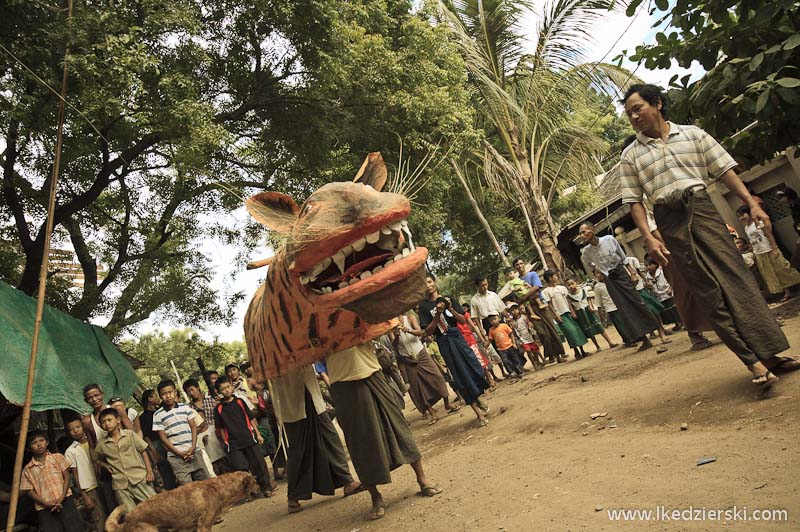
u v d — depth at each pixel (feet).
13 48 31.48
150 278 57.00
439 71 51.80
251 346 19.27
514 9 66.74
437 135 50.21
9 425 32.68
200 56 37.91
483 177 84.58
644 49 21.30
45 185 44.57
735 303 16.35
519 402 29.25
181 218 52.70
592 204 96.32
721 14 19.33
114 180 45.80
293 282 15.44
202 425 32.07
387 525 16.25
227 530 22.62
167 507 18.62
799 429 13.52
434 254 100.78
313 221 13.75
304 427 20.15
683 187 16.98
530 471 16.84
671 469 13.58
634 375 25.71
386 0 53.93
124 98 33.47
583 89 66.80
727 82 19.72
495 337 42.55
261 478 28.37
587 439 18.38
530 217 71.36
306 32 42.60
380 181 16.97
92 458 26.73
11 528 13.91
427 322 28.48
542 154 76.43
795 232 40.52
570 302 43.62
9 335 26.23
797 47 19.13
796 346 20.61
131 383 37.96
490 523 13.65
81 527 25.52
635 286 35.60
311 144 46.03
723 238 16.72
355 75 46.62
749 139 22.72
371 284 13.30
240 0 41.75
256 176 49.75
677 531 10.57
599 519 11.94
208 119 36.91
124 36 31.55
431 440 28.55
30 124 33.88
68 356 32.09
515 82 70.74
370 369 17.20
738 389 17.63
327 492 20.12
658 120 17.56
